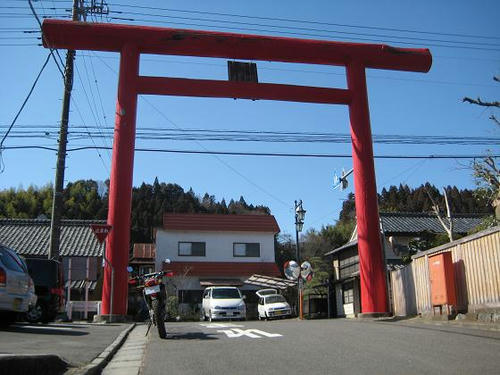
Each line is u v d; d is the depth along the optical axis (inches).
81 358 274.1
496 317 426.9
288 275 871.7
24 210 2213.3
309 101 705.6
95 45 676.1
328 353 296.0
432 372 237.3
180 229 1369.3
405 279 631.8
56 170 699.4
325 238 1934.1
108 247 631.2
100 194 2706.7
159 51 689.0
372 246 657.6
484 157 742.5
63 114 717.9
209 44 686.5
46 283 550.3
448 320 486.6
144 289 407.5
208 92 687.1
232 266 1358.3
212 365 265.4
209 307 925.2
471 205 1883.6
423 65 733.3
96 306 802.8
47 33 657.6
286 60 712.4
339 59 720.3
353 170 695.7
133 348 347.9
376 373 237.0
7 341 325.7
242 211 3068.4
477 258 467.2
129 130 657.6
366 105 703.7
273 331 426.6
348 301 1210.6
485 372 236.4
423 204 2059.5
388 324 481.4
